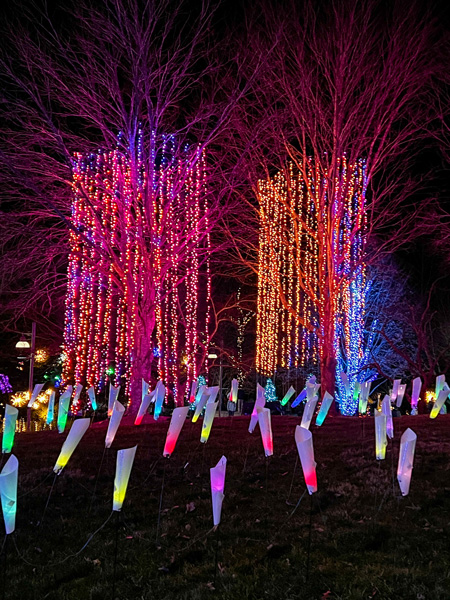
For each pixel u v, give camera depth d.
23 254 17.48
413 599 4.38
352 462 8.41
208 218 18.78
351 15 16.72
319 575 4.81
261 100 18.30
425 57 16.83
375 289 28.80
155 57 16.30
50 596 4.76
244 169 18.16
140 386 16.11
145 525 6.29
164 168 17.56
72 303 18.77
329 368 17.14
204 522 6.23
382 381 31.05
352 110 17.33
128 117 17.27
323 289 17.94
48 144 16.59
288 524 6.05
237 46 17.42
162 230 17.17
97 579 5.01
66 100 16.72
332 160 17.52
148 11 15.61
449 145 18.19
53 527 6.30
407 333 28.83
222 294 33.91
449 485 7.20
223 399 31.84
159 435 10.89
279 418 13.73
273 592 4.55
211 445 9.79
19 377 25.69
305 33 17.12
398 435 10.34
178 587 4.78
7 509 3.91
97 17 15.56
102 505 6.96
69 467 8.62
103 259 16.95
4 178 15.05
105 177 17.45
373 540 5.54
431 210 20.05
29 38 15.44
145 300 16.48
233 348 35.62
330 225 17.73
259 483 7.61
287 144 18.30
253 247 19.78
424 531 5.74
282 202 18.80
